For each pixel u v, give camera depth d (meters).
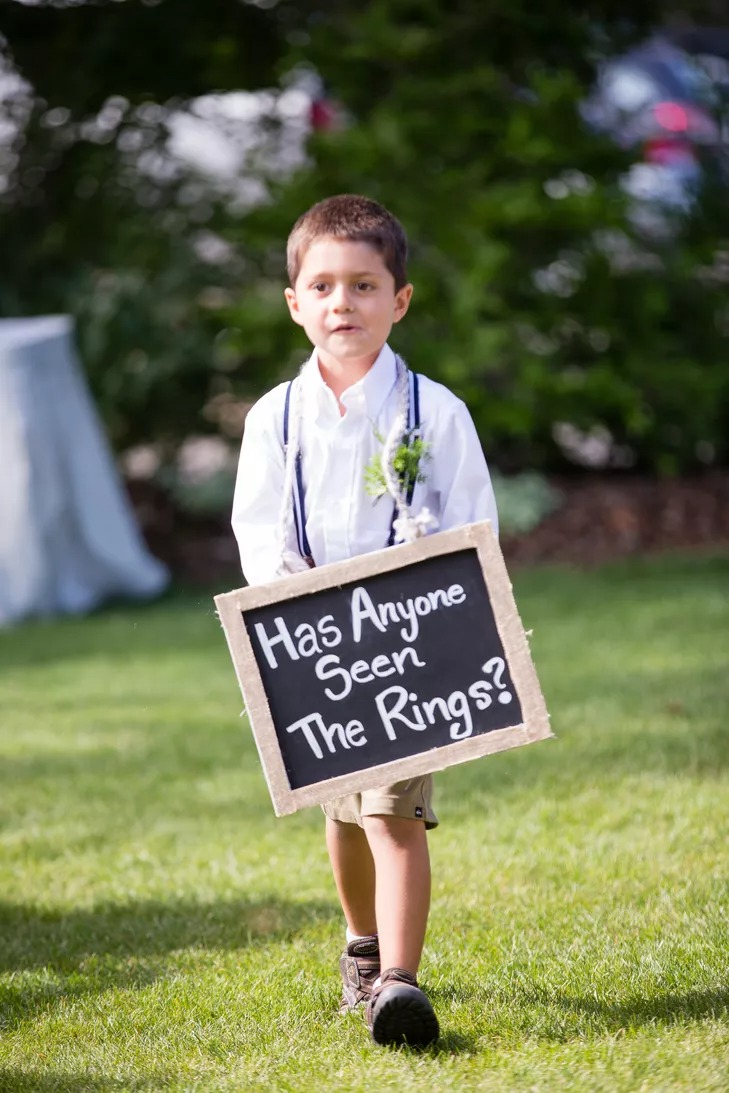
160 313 14.76
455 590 3.57
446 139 13.80
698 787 5.88
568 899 4.62
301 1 15.29
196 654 10.35
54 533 12.39
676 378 14.01
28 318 15.37
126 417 15.49
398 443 3.58
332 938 4.45
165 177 15.57
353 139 13.70
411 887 3.54
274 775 3.53
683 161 14.98
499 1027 3.58
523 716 3.53
